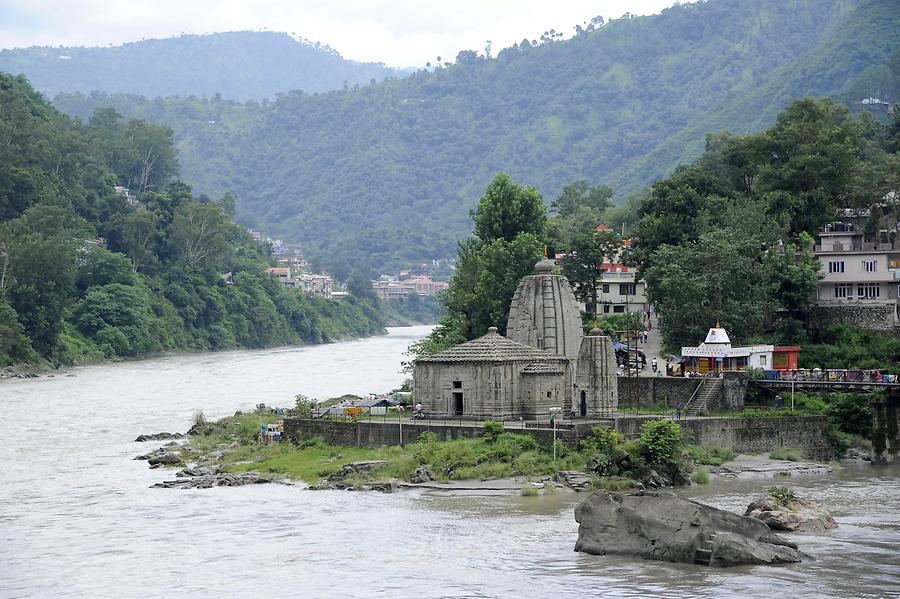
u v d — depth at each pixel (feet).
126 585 283.38
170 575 290.35
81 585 284.20
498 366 437.17
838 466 437.17
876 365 527.40
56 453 483.92
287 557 304.09
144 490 400.67
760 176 630.33
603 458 392.47
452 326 620.08
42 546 321.32
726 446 440.45
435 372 451.94
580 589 270.67
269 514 355.36
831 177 624.59
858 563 285.43
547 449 405.80
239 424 523.29
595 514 306.76
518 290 486.79
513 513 348.59
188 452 479.82
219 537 327.47
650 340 620.49
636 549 297.12
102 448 497.87
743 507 350.23
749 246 563.07
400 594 271.08
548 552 302.86
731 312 546.67
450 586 276.00
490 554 302.04
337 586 278.26
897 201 609.83
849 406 460.14
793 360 527.40
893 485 393.09
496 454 403.34
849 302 564.30
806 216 613.52
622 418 429.38
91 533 335.67
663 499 302.66
